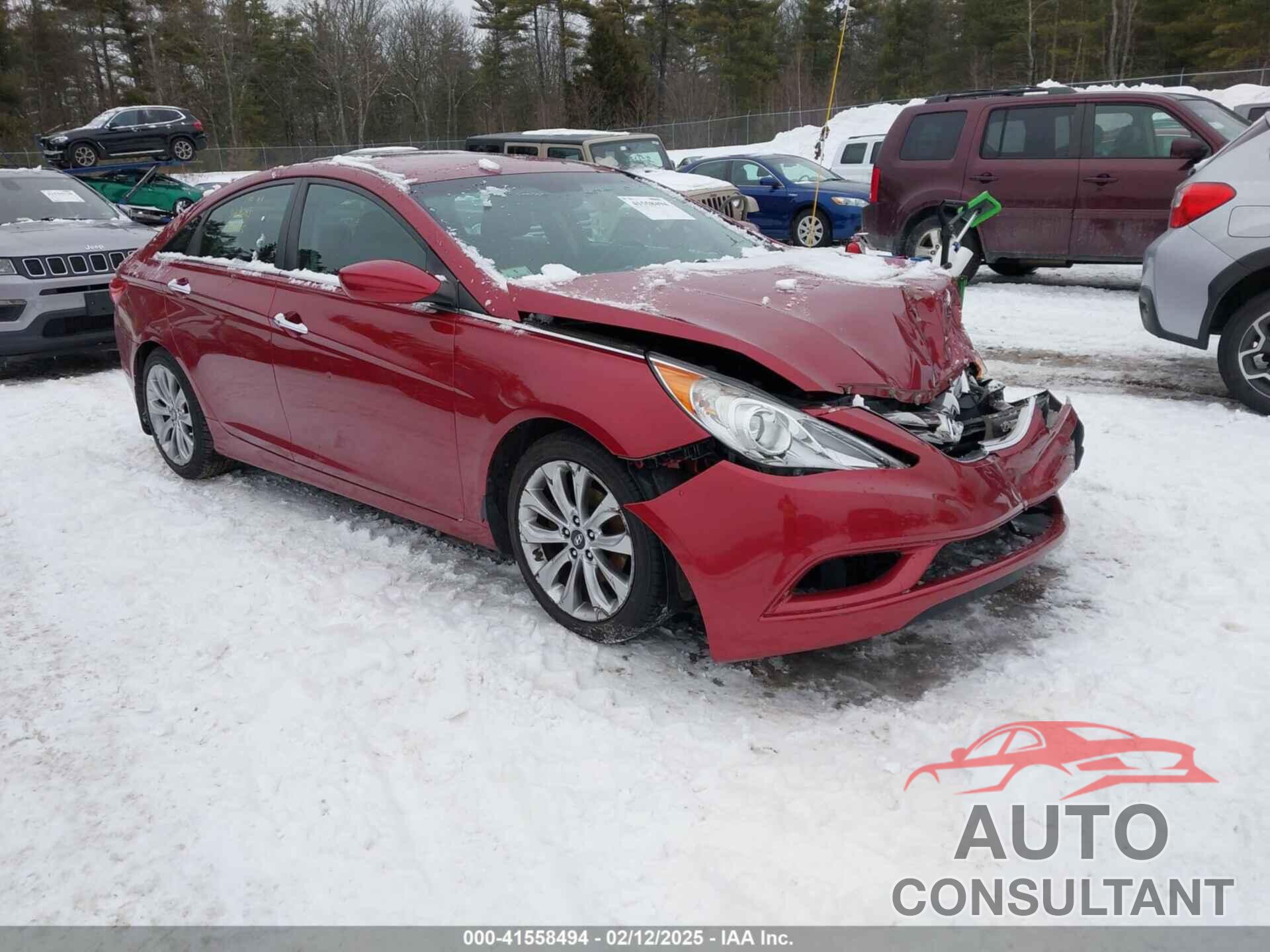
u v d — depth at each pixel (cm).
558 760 261
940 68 5566
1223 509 398
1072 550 372
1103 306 856
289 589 368
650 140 1333
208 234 466
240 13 6038
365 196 383
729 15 5828
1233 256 520
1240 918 201
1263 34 4078
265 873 226
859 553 263
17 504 471
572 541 312
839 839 228
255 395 428
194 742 276
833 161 1777
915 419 285
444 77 6053
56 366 809
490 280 333
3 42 5522
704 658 310
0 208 823
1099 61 4994
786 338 285
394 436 362
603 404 286
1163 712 268
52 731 283
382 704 290
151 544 417
